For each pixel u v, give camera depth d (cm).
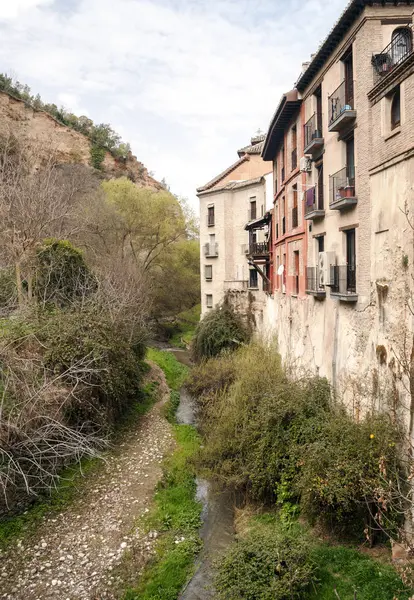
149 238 3669
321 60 1342
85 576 873
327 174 1320
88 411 1359
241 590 749
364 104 1031
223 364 1922
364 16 1023
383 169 921
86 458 1327
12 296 1658
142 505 1123
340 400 1135
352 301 1095
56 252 1814
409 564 731
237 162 3391
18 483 1087
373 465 821
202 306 3466
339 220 1211
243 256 3053
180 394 2119
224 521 1088
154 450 1436
